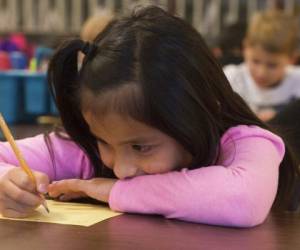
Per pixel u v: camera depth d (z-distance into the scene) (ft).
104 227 2.29
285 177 3.17
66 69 2.86
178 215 2.47
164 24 2.63
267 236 2.27
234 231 2.35
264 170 2.65
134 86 2.48
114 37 2.62
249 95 8.46
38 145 3.25
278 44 8.13
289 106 4.24
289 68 8.71
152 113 2.47
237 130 2.82
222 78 2.79
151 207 2.53
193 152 2.62
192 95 2.53
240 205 2.43
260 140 2.81
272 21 8.27
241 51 9.62
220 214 2.42
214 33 11.45
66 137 3.27
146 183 2.58
